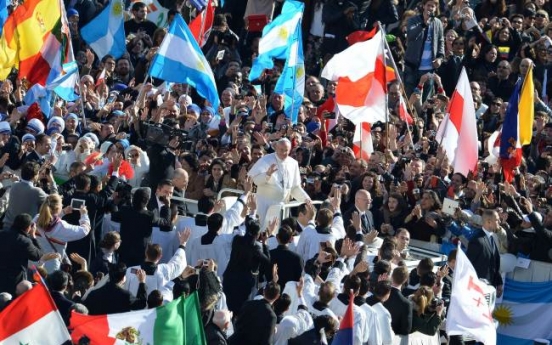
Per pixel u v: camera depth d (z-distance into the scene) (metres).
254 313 43.41
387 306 48.25
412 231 61.00
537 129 75.50
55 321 36.09
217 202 52.94
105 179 52.94
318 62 87.56
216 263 50.88
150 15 85.88
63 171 57.75
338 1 86.38
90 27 77.69
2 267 44.97
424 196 60.94
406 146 70.06
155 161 56.91
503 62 83.25
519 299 62.41
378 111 66.69
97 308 42.84
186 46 63.94
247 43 87.25
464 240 60.09
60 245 48.56
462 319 50.22
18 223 45.50
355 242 51.38
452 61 84.00
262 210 55.88
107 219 51.34
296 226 54.62
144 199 49.84
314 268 48.88
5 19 71.75
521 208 63.72
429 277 51.31
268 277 49.34
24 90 68.50
